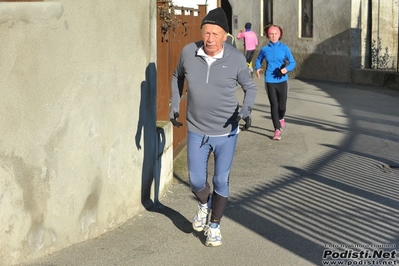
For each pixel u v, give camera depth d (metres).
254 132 10.74
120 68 5.63
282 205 6.50
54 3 4.73
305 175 7.75
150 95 6.34
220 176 5.26
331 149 9.34
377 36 18.95
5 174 4.54
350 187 7.21
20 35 4.50
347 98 15.66
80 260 4.97
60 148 4.96
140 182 6.18
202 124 5.16
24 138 4.64
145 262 5.00
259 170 8.01
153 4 6.28
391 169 8.17
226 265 4.96
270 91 10.01
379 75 18.03
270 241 5.47
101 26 5.29
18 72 4.53
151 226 5.82
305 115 12.72
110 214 5.66
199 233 5.66
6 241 4.62
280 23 22.12
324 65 20.08
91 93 5.23
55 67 4.81
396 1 18.83
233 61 5.05
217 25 4.91
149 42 6.23
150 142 6.39
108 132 5.52
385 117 12.56
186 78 5.14
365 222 5.96
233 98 5.13
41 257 4.93
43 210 4.88
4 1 4.62
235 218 6.08
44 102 4.76
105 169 5.52
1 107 4.44
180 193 6.97
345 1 18.88
